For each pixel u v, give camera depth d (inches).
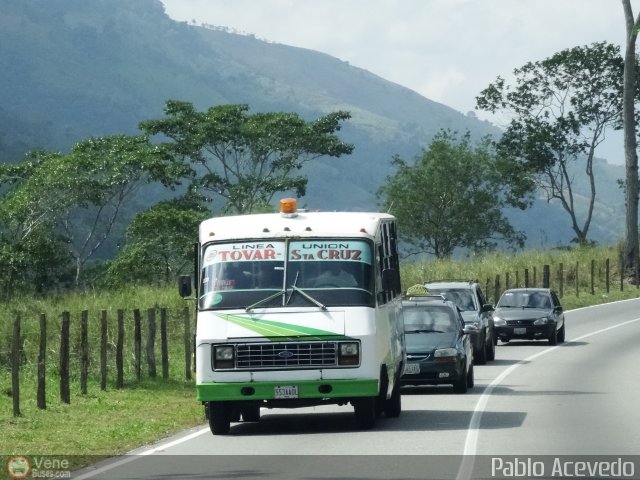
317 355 1430.9
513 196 6761.8
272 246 1494.8
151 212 4618.6
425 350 1934.1
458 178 6589.6
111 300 3154.5
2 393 2047.2
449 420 1560.0
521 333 3122.5
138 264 4419.3
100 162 4571.9
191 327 2898.6
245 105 5551.2
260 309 1455.5
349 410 1787.6
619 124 6579.7
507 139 6732.3
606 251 5536.4
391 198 6683.1
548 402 1785.2
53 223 4473.4
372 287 1470.2
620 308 4399.6
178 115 5516.7
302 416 1700.3
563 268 5103.3
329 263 1480.1
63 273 4387.3
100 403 1905.8
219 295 1473.9
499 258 5137.8
